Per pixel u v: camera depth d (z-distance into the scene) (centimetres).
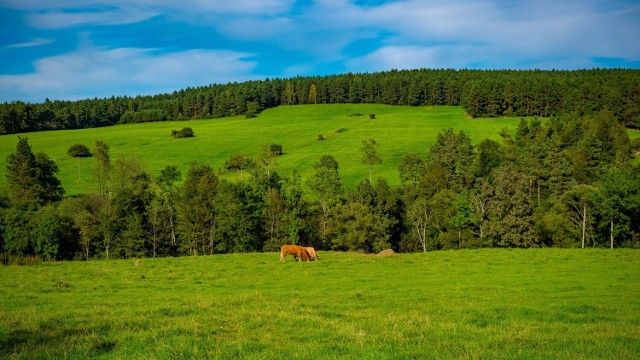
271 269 3553
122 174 9556
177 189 8731
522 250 4759
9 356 1141
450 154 11550
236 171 12800
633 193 7375
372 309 1877
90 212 8206
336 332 1380
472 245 8119
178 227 8181
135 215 7875
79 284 2758
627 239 7762
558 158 9562
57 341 1260
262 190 9288
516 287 2673
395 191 10000
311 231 8962
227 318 1563
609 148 11744
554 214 7900
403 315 1686
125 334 1326
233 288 2684
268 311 1692
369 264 3862
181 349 1158
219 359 1105
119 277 3100
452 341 1296
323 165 10725
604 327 1538
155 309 1731
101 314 1678
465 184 10550
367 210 8819
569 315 1769
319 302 2038
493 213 8131
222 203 7838
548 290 2555
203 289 2628
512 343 1292
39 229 7238
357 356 1130
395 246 9800
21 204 8169
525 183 8250
